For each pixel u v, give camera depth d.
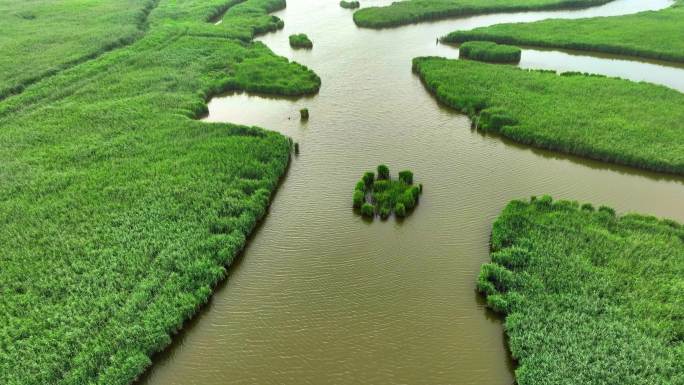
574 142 47.28
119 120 51.78
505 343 29.28
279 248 36.62
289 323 30.59
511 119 51.62
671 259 32.62
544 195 39.56
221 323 30.73
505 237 35.44
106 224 35.94
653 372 25.58
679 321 28.28
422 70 65.38
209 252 34.44
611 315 28.86
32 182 40.59
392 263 34.94
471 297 32.16
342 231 38.12
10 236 34.75
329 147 49.38
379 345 29.08
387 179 43.78
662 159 43.88
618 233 35.56
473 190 42.38
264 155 45.53
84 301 29.59
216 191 40.31
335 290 32.81
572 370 26.09
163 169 42.78
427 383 26.95
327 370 27.69
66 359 26.56
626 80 59.84
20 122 51.25
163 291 31.16
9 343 27.17
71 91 59.78
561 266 32.34
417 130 52.50
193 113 55.09
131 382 26.70
